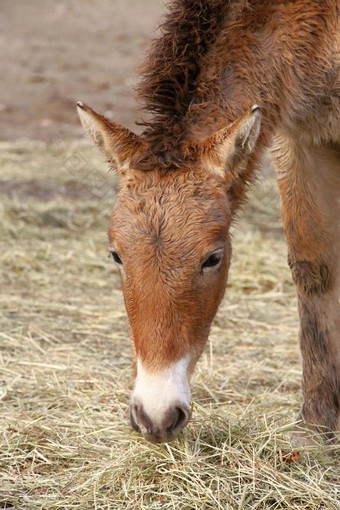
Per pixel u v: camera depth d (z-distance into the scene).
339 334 8.62
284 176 8.38
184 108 7.30
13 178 18.53
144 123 7.24
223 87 7.39
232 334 11.63
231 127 6.75
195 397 9.44
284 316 12.44
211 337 11.48
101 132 7.07
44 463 7.83
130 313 6.65
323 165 8.34
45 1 38.09
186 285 6.44
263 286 13.64
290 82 7.68
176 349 6.42
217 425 8.12
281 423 8.53
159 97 7.30
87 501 7.14
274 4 7.72
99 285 13.50
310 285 8.52
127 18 35.50
